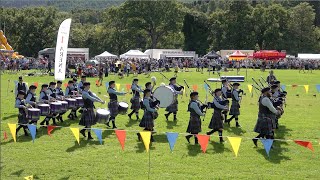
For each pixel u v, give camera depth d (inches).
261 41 2903.5
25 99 466.9
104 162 355.3
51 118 525.3
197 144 416.2
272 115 402.9
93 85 1070.4
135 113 579.2
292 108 674.2
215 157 371.6
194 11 3262.8
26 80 1196.5
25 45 2918.3
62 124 524.1
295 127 510.6
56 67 600.4
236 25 2886.3
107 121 449.4
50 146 409.1
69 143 421.1
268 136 398.0
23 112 446.0
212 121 428.1
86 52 2162.9
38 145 413.1
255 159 365.4
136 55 2042.3
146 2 2775.6
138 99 563.8
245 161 359.3
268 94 399.9
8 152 386.3
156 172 327.9
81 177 317.4
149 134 309.6
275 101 473.4
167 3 2795.3
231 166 344.8
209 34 3144.7
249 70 1824.6
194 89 797.2
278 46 2864.2
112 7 3014.3
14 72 1551.4
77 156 373.7
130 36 2972.4
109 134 465.7
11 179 311.9
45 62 1673.2
